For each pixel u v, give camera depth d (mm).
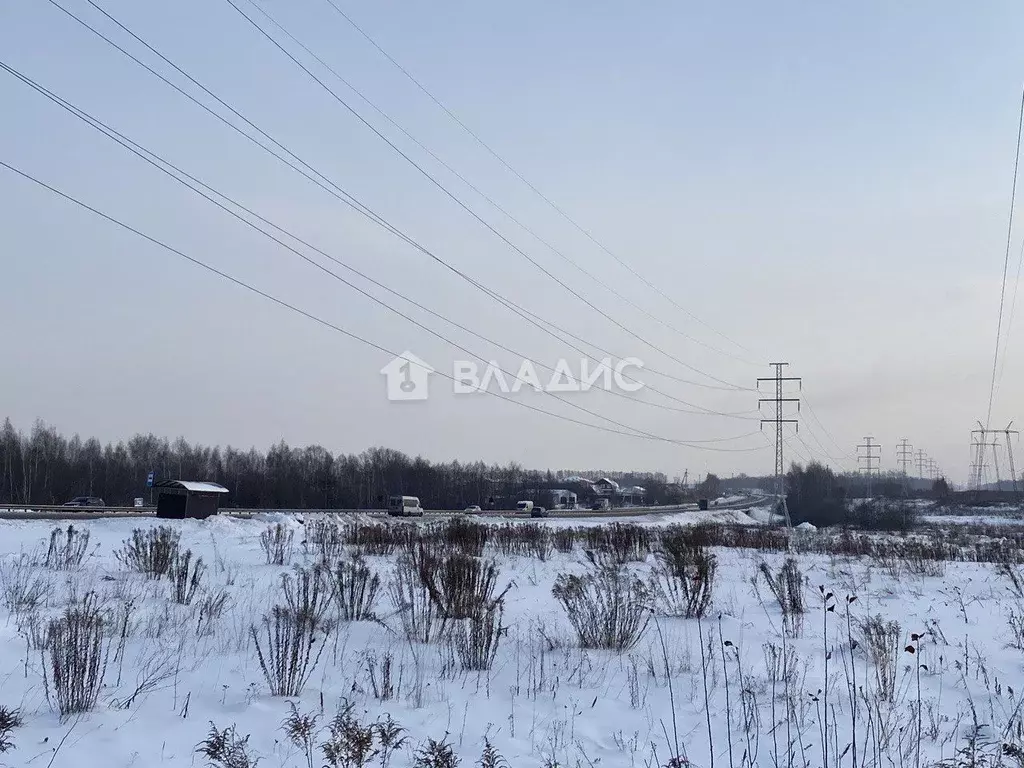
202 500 34031
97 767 6016
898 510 61281
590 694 8312
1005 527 62188
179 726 6930
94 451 87812
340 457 93000
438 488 99188
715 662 9797
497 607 12711
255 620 11156
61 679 7281
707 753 6750
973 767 6320
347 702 7480
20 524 25391
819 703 8227
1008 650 11273
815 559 26781
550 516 72438
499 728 7195
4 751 6082
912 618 13781
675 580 13945
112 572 15492
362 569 12656
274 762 6223
